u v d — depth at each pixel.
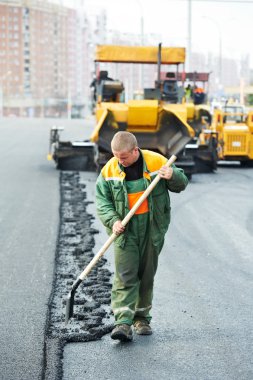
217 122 21.30
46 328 5.53
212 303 6.38
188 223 10.66
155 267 5.43
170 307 6.23
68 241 9.08
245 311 6.14
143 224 5.24
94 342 5.30
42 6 196.50
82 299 6.28
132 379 4.59
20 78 191.62
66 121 65.69
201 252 8.61
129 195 5.22
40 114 187.38
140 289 5.48
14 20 189.38
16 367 4.74
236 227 10.36
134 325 5.55
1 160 20.84
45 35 198.75
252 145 20.97
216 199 13.34
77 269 7.56
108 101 18.19
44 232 9.66
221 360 4.94
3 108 182.88
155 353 5.07
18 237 9.31
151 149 16.64
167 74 19.59
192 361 4.91
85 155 17.98
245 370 4.75
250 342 5.32
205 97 25.55
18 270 7.51
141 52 18.62
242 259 8.23
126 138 5.07
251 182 16.47
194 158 18.66
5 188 14.30
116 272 5.34
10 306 6.17
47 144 28.80
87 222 10.41
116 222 5.12
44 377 4.55
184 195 13.88
